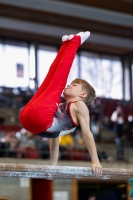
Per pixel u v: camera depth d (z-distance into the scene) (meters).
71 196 12.53
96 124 16.36
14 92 17.98
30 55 19.27
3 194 11.75
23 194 11.95
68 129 4.57
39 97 4.36
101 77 20.58
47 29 18.64
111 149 15.69
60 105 4.56
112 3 16.75
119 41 20.22
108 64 20.89
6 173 4.17
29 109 4.24
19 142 13.51
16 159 12.52
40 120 4.24
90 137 4.47
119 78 21.00
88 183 13.27
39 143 13.72
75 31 19.02
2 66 18.67
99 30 19.14
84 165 13.44
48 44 19.73
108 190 13.40
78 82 4.78
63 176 4.55
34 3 16.56
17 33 18.75
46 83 4.48
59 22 18.17
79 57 20.30
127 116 19.02
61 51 4.57
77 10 17.30
